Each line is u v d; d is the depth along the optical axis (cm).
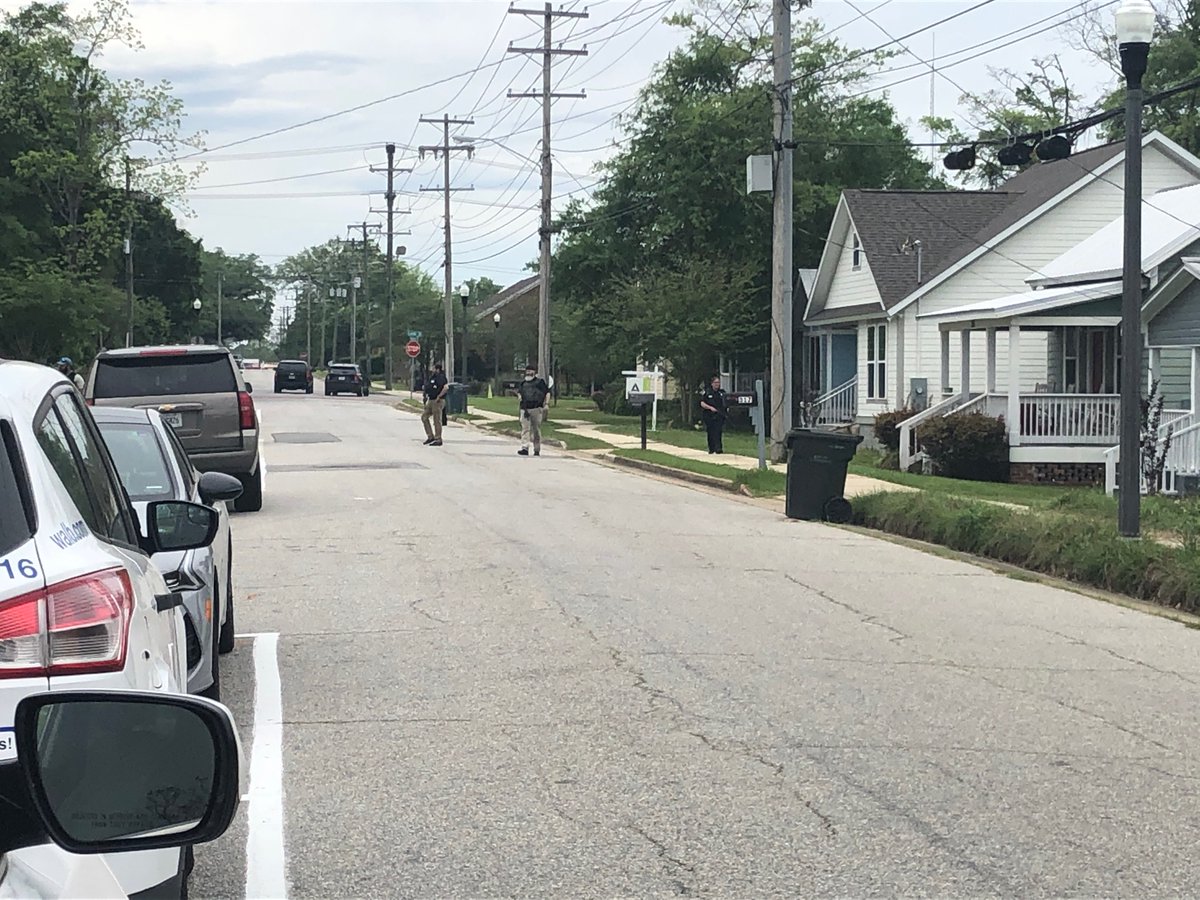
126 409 956
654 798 625
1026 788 649
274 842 564
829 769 675
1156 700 838
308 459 2712
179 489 877
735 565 1380
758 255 4578
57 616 315
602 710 786
